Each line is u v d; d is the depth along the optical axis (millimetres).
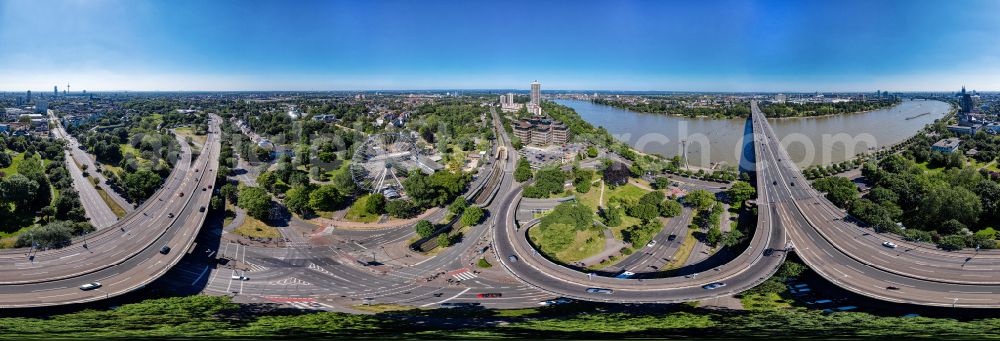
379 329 177750
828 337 165875
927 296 199250
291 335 168875
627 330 175250
